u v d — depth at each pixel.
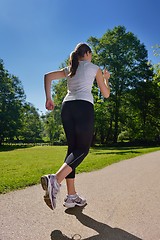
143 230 2.56
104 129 36.84
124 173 6.35
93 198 3.72
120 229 2.58
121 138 40.81
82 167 7.55
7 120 43.81
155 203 3.49
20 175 6.36
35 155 17.03
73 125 3.06
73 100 3.06
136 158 11.48
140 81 37.88
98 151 22.16
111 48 36.53
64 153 19.44
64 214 2.98
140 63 37.69
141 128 38.75
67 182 3.24
